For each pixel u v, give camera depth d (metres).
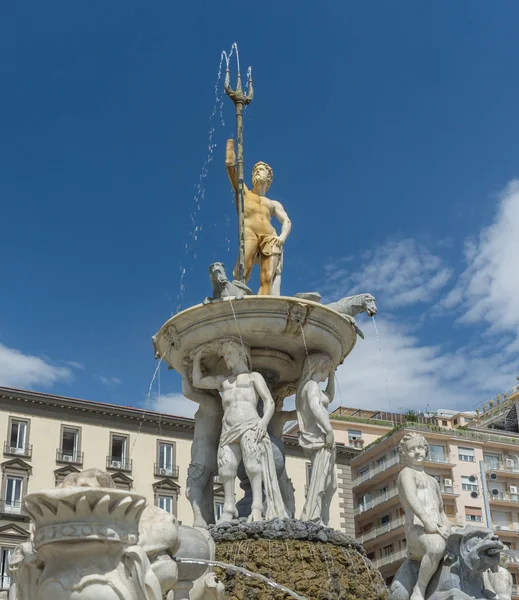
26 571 3.01
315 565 5.77
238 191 7.66
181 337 6.82
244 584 5.61
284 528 5.88
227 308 6.55
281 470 6.77
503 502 34.62
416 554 4.80
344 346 7.13
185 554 3.89
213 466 6.87
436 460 34.16
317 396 6.75
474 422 42.53
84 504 2.87
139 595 2.91
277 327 6.60
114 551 2.93
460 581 4.60
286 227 7.80
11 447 28.25
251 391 6.58
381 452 33.16
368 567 6.05
